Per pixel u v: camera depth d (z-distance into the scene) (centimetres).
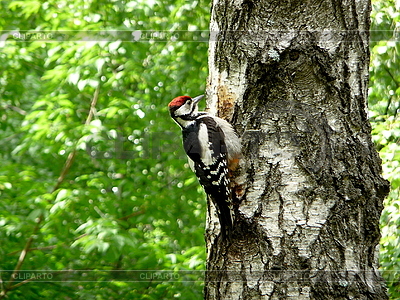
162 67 1171
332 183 473
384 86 974
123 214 1131
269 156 495
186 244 1150
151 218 1109
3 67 1137
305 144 486
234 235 493
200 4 1164
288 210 476
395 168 788
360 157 479
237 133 521
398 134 798
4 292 966
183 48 1199
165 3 1184
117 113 1015
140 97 1119
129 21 1095
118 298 956
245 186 501
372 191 475
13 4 1087
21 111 1270
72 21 1027
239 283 481
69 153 1057
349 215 467
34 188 981
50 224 935
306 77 496
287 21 503
